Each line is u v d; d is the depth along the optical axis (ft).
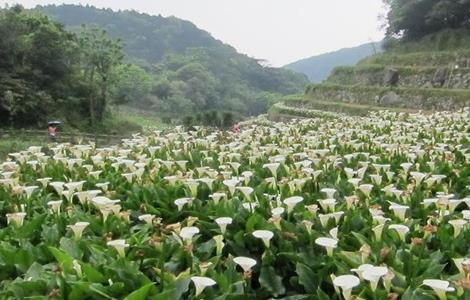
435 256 13.69
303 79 521.65
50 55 154.40
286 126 47.37
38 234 16.28
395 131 40.01
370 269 10.96
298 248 14.53
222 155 27.81
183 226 16.10
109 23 525.34
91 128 159.12
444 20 195.42
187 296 11.89
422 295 10.65
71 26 475.31
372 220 16.21
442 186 20.93
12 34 145.79
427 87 147.23
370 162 26.94
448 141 35.27
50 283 11.65
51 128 104.58
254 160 27.55
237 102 371.35
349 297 10.52
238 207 17.13
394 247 13.96
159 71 401.90
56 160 27.50
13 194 19.98
